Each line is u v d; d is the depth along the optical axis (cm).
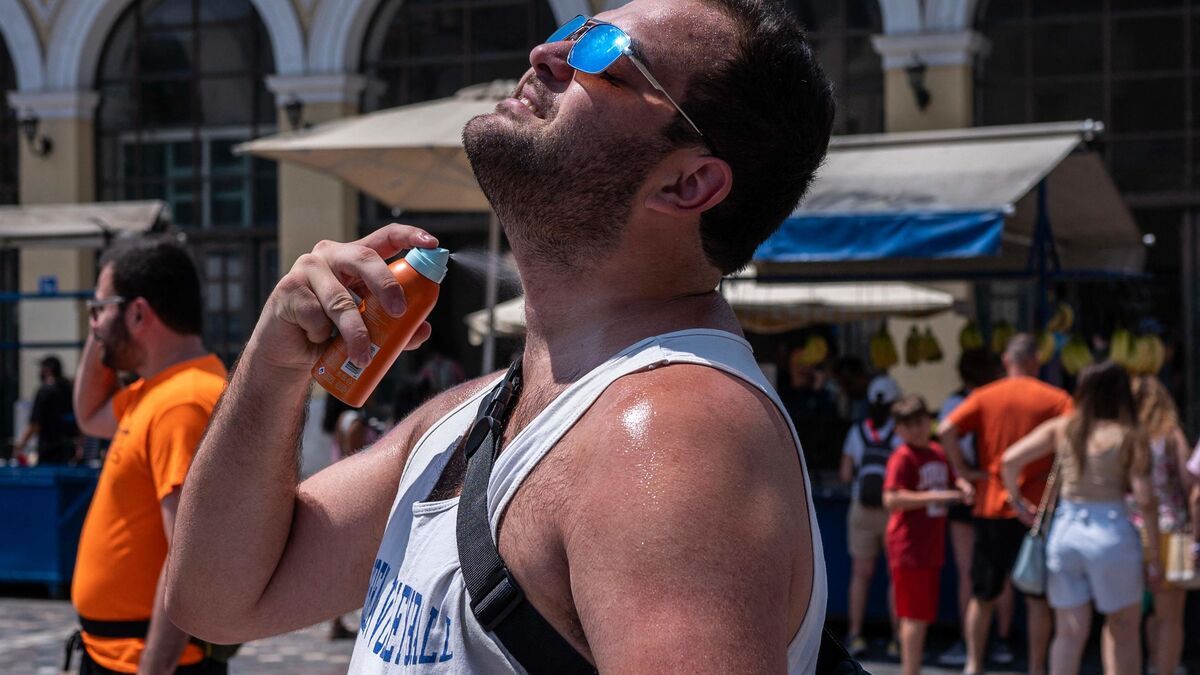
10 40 1554
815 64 114
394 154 741
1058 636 580
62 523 917
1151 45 1262
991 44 1309
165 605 142
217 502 133
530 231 113
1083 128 766
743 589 89
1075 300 1191
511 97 117
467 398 132
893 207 694
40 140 1542
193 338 310
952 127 1286
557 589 98
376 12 1468
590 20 113
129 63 1551
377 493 138
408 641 107
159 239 311
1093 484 571
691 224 110
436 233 1483
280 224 1476
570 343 110
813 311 1053
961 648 714
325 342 126
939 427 671
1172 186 1253
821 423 963
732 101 107
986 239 665
